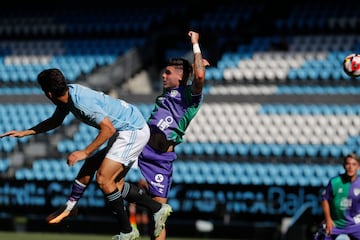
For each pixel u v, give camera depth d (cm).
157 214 3089
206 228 6475
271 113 7212
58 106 2884
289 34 7950
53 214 2919
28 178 7238
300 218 5938
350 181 4022
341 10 7975
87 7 8925
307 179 6694
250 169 6856
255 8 8256
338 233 4053
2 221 6900
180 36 8312
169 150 3303
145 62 8069
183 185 6906
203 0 8500
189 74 3300
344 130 7000
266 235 6391
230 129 7188
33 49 8631
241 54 7850
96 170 2931
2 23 8931
